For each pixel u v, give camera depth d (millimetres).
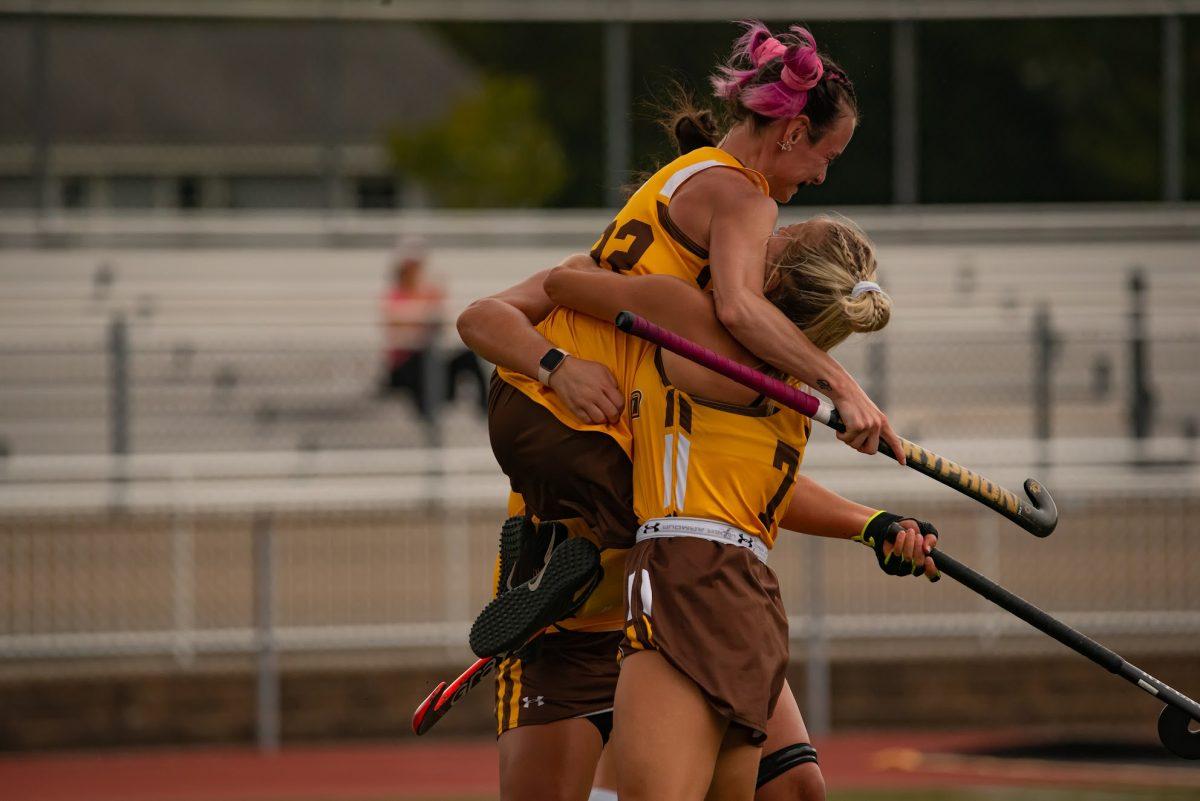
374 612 34375
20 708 33594
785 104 14008
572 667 15836
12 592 33812
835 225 13664
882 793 28953
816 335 13594
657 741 13016
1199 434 42125
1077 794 28672
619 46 50344
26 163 75938
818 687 34031
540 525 15094
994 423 40719
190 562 34188
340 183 52844
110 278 50938
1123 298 49812
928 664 34531
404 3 51062
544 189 85062
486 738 34531
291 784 30734
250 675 33969
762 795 14672
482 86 92188
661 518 13625
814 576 34000
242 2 51125
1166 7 50719
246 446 40219
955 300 48969
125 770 32188
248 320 45688
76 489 38406
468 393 39875
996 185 63031
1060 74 65438
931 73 60156
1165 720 14969
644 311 13773
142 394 40375
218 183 87062
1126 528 35000
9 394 40125
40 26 51219
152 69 97312
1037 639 34688
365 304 47344
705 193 13766
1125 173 65750
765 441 13594
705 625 13234
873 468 38281
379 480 38938
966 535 34938
